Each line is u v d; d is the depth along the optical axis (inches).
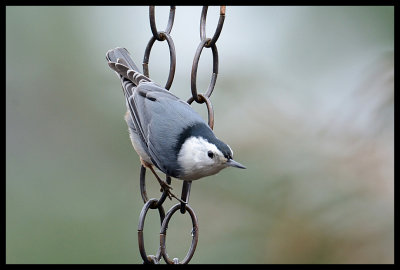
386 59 364.8
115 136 431.2
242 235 353.7
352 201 343.6
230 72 406.0
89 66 452.1
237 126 380.8
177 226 382.6
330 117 366.9
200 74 416.2
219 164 286.2
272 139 367.6
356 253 338.0
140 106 303.7
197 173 289.7
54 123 440.5
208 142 286.2
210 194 366.0
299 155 359.3
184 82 425.1
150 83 306.7
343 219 341.7
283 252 345.4
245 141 370.6
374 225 339.0
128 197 408.5
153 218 392.8
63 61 451.2
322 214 344.5
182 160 289.6
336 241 340.8
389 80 359.9
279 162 360.2
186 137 291.1
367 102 360.8
